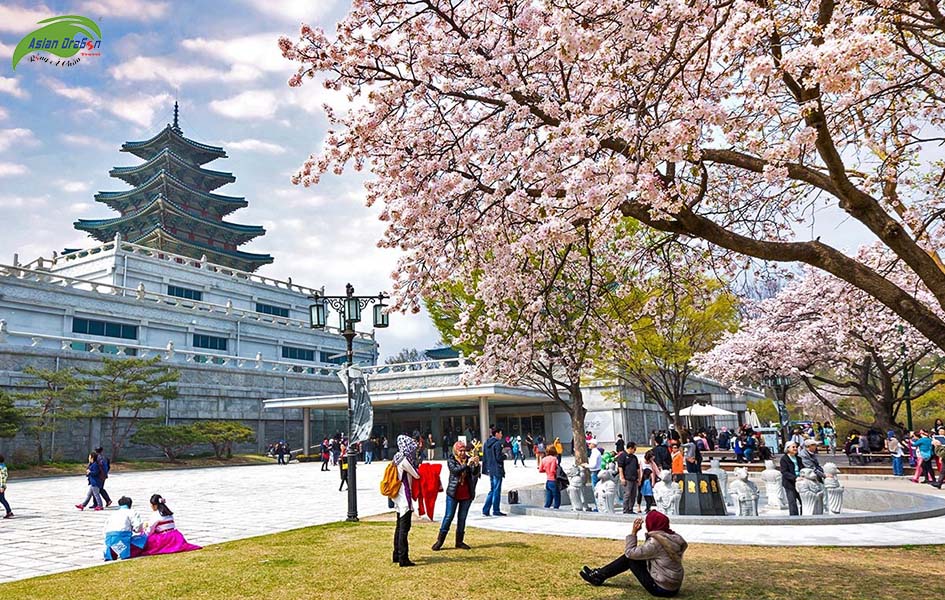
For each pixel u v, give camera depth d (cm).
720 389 5800
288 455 4444
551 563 902
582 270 1058
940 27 680
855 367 3145
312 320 1437
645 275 1036
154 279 5384
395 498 905
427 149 795
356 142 791
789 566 895
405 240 881
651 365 2720
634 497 1437
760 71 521
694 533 1200
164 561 965
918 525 1249
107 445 3762
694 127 557
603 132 600
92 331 4534
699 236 666
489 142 789
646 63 667
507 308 1017
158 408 4091
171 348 4378
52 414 3281
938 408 4631
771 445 3372
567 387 2394
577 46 586
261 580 811
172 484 2611
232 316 5597
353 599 725
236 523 1455
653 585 743
